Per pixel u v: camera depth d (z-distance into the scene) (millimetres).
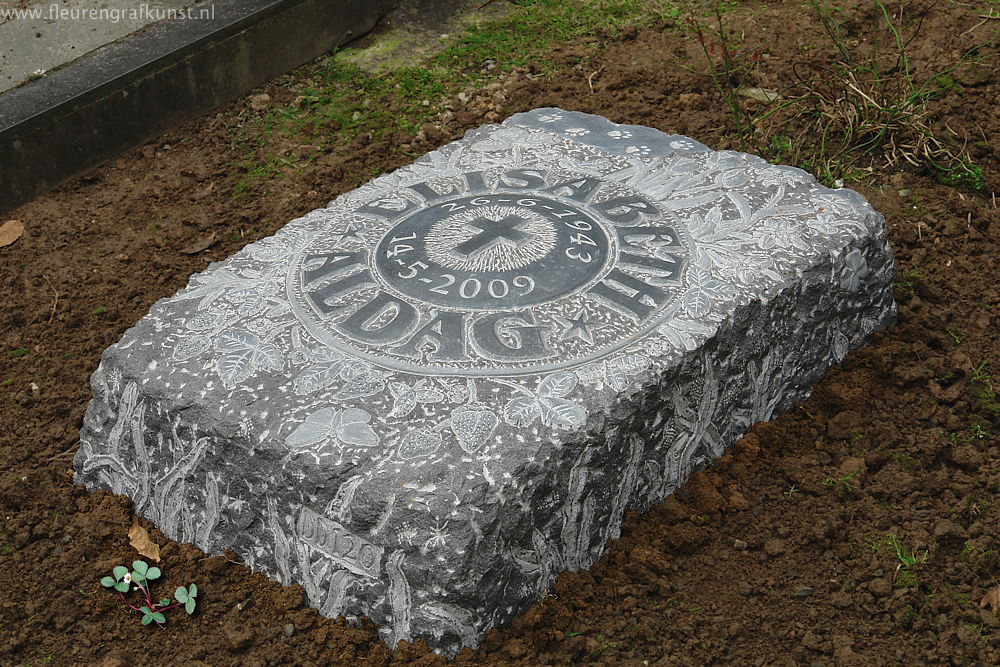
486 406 1432
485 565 1371
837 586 1474
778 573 1491
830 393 1680
